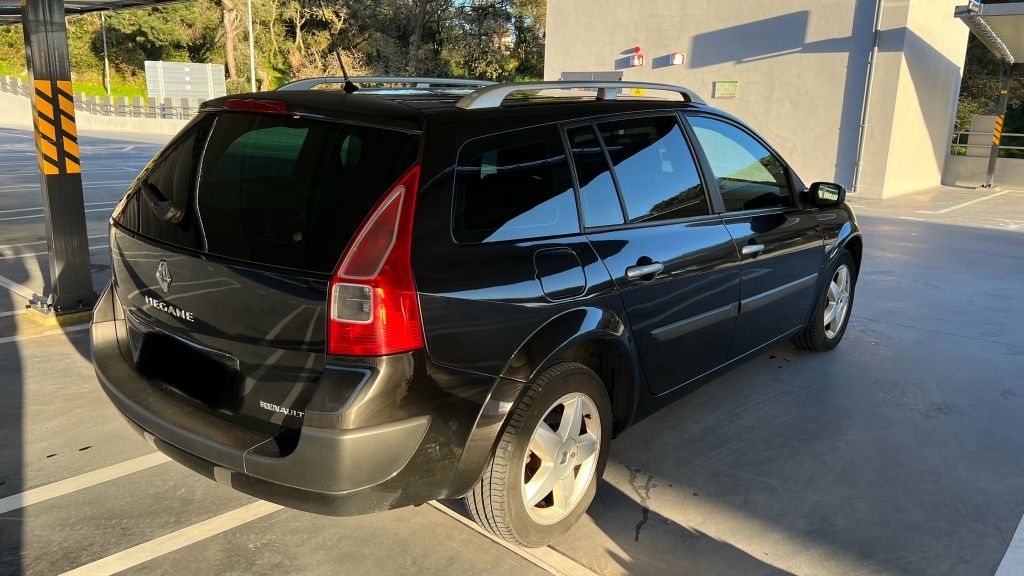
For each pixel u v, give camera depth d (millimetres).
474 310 2346
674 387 3428
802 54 14883
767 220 3965
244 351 2367
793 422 3977
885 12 13688
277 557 2689
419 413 2246
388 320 2160
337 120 2430
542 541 2754
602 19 17625
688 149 3514
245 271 2332
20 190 12602
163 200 2701
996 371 4836
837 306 5059
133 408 2562
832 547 2846
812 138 15055
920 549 2844
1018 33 14906
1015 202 14398
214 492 3119
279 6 49281
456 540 2832
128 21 49625
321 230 2242
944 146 18172
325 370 2178
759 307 3949
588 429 2883
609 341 2881
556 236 2701
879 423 3992
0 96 36125
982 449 3709
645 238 3070
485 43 44812
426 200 2279
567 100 3035
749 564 2730
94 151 21766
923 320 6020
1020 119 29172
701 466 3473
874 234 10289
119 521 2877
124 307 2863
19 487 3096
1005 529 2994
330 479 2152
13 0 8391
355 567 2646
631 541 2855
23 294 5988
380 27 47344
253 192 2445
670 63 16734
